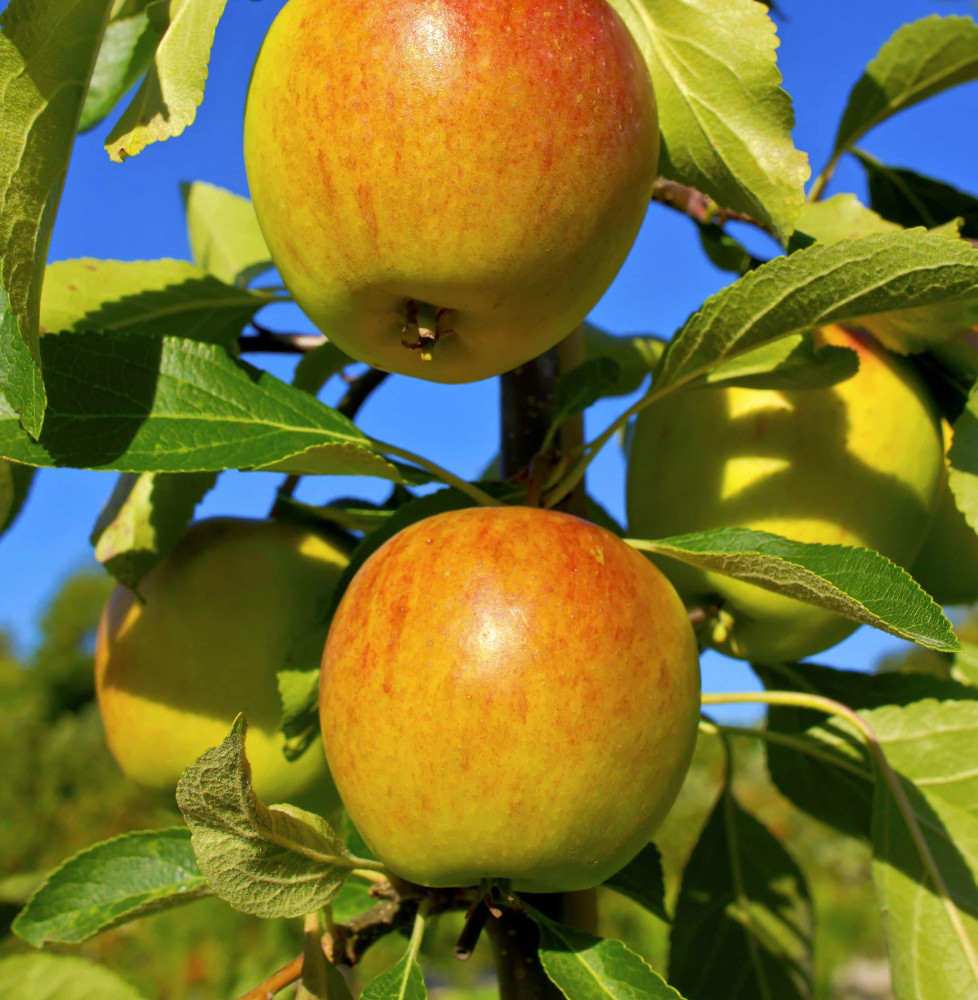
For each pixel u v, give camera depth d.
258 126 0.25
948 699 0.34
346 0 0.24
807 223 0.34
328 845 0.25
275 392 0.28
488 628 0.23
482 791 0.23
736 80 0.28
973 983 0.29
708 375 0.30
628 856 0.25
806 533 0.30
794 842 2.42
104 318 0.34
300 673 0.31
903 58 0.38
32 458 0.25
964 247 0.25
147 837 0.32
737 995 0.37
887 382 0.31
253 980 1.39
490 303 0.25
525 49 0.23
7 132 0.23
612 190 0.24
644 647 0.24
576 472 0.29
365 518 0.34
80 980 0.39
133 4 0.32
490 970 1.81
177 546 0.34
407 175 0.23
